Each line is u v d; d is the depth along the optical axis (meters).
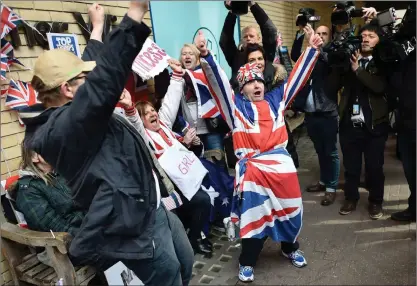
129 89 3.04
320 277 2.49
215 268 2.67
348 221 3.22
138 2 1.24
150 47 2.71
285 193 2.40
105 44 1.25
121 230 1.40
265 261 2.75
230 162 3.70
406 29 2.61
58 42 2.45
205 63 2.30
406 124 2.80
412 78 2.70
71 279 1.84
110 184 1.35
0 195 2.06
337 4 3.12
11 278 2.22
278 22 5.97
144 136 2.17
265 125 2.51
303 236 3.03
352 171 3.25
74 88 1.43
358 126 3.05
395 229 3.02
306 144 5.84
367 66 2.95
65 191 1.96
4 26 2.10
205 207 2.74
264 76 3.04
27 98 2.25
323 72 3.31
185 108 3.18
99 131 1.30
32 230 1.94
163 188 1.75
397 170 4.35
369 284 2.36
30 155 1.93
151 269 1.59
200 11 4.09
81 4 2.66
